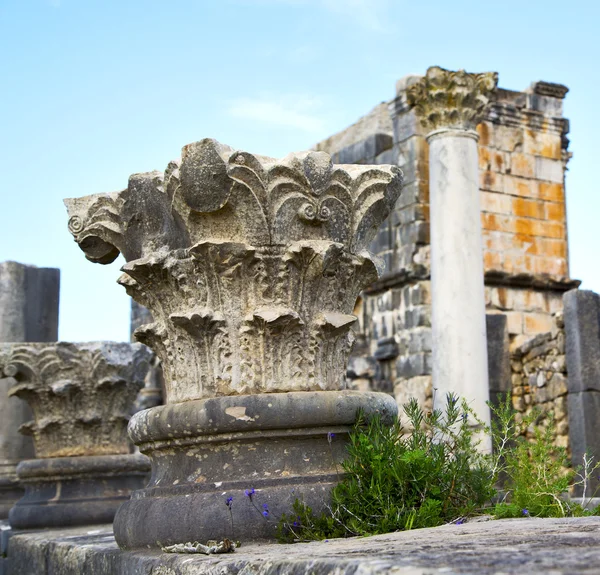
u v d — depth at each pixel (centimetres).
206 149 575
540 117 2194
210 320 595
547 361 1722
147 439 614
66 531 1020
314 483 566
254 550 503
